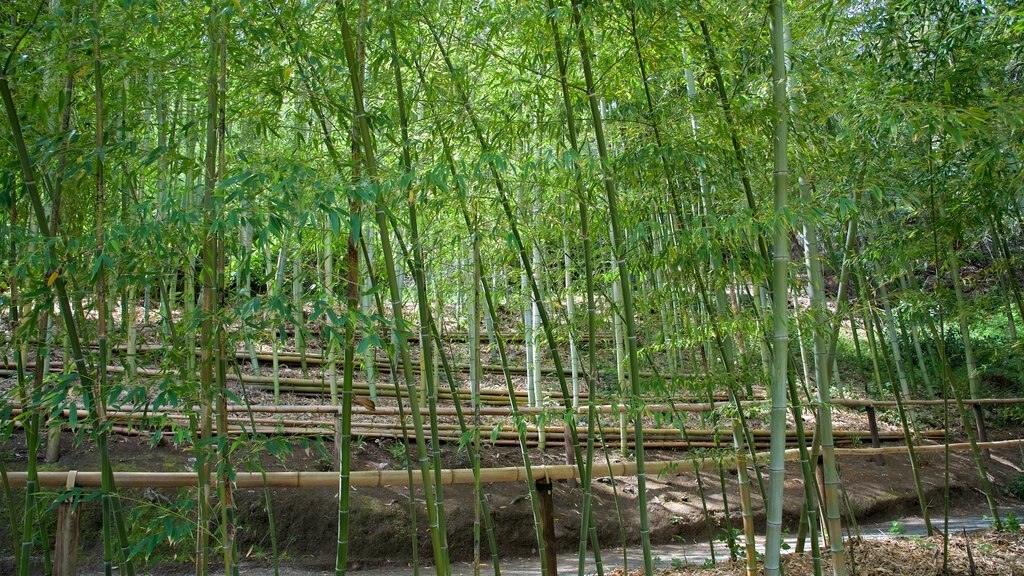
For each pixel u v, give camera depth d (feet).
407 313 18.94
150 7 9.23
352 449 22.25
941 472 27.76
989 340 39.40
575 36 10.94
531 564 19.75
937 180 15.61
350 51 9.72
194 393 8.88
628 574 17.04
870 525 23.79
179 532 8.67
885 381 36.19
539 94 12.41
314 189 8.29
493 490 22.11
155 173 11.46
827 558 16.53
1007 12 12.64
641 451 11.24
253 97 10.91
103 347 9.00
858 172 14.08
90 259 9.04
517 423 11.77
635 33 11.49
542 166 10.93
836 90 13.46
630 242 11.39
